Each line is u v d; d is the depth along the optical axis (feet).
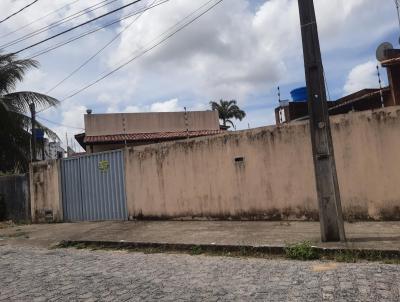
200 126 88.07
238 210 40.65
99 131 82.38
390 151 33.96
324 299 18.47
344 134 35.45
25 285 24.08
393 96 51.01
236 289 20.79
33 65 76.07
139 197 46.85
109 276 25.04
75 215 51.52
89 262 29.86
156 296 20.42
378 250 25.30
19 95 76.54
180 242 32.78
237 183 40.73
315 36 28.76
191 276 23.95
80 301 20.40
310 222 36.58
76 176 51.55
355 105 57.77
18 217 56.70
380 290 19.20
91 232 41.81
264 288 20.66
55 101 79.92
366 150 34.73
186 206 43.73
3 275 27.04
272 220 38.86
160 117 85.87
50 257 32.81
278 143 38.65
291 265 25.29
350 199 35.27
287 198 38.19
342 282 20.80
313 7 28.86
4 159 74.49
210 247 30.89
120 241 35.42
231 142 41.09
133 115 84.33
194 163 43.29
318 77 28.66
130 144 82.38
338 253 26.21
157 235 36.81
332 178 28.30
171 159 44.75
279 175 38.60
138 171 46.96
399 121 33.65
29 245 39.40
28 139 75.97
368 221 34.55
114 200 48.60
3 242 41.81
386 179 34.09
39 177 54.39
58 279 25.03
